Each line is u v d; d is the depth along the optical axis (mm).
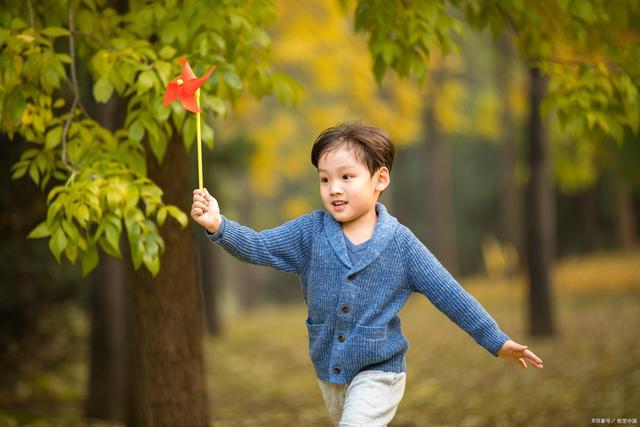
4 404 10289
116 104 6488
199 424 6383
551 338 15047
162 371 6285
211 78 4910
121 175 4691
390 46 5832
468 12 6406
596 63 6074
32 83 5000
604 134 6488
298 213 33250
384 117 17266
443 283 3969
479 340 3938
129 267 6477
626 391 9969
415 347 16219
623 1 6195
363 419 3752
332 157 3963
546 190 15289
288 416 9594
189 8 4984
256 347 17672
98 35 5527
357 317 3928
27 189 9984
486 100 24562
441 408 10078
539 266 15172
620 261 26094
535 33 6582
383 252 3961
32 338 11328
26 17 5344
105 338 9789
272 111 23484
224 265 40781
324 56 15117
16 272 10492
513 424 8789
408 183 42469
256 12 5406
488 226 42594
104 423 9344
